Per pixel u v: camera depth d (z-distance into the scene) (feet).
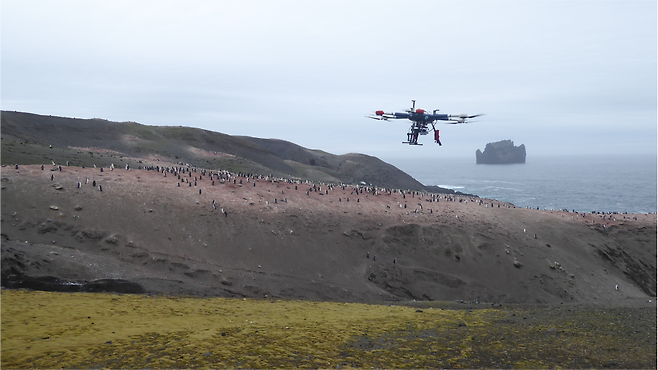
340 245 214.69
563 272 226.58
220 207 214.28
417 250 225.97
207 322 99.09
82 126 522.88
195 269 170.40
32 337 76.95
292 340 85.97
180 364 67.82
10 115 474.08
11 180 195.52
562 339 94.94
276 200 234.58
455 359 78.74
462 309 145.48
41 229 170.40
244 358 72.59
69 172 219.82
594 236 273.95
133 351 73.15
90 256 159.84
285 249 199.93
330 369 69.92
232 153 654.53
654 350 87.15
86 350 72.38
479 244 234.99
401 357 78.74
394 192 310.45
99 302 112.06
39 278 132.26
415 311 132.57
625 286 230.48
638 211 627.87
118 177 226.79
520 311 135.44
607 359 80.74
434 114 143.02
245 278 173.78
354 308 134.72
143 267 164.86
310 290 176.24
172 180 239.71
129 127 574.15
